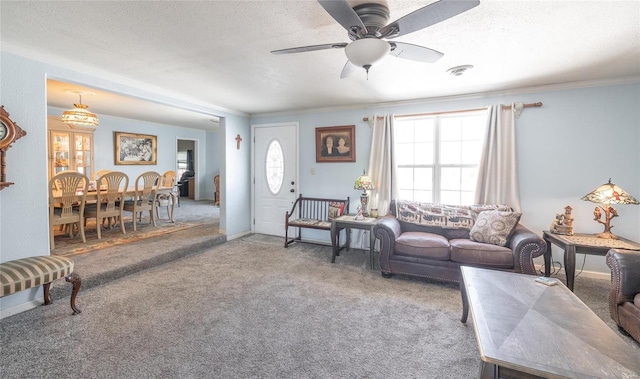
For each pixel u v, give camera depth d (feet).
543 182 11.30
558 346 4.22
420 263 10.33
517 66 9.10
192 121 23.93
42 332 7.02
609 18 6.18
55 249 12.21
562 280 10.39
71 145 19.49
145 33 6.97
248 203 17.69
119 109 18.69
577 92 10.73
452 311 8.32
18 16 6.18
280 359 6.15
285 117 16.51
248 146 17.53
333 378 5.61
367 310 8.34
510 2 5.64
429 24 5.13
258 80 10.62
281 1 5.61
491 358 3.98
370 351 6.45
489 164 11.76
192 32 6.91
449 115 12.94
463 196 12.97
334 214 14.30
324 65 9.09
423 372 5.79
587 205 10.79
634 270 6.81
